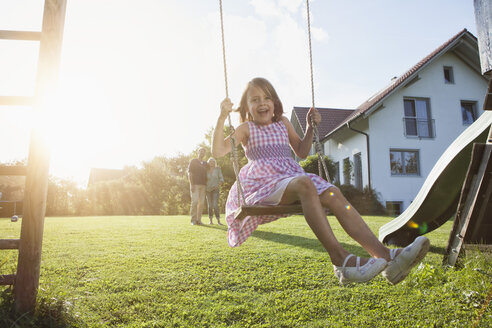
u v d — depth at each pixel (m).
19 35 2.37
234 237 2.40
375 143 16.33
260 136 2.59
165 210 22.61
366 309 2.34
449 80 17.48
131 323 2.10
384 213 15.23
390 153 16.66
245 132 2.62
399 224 5.04
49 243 4.79
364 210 15.16
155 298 2.50
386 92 16.11
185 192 22.67
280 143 2.59
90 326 2.03
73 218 12.32
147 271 3.19
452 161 4.03
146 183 24.42
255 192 2.30
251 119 2.78
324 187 2.17
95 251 4.15
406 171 16.67
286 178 2.17
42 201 2.25
